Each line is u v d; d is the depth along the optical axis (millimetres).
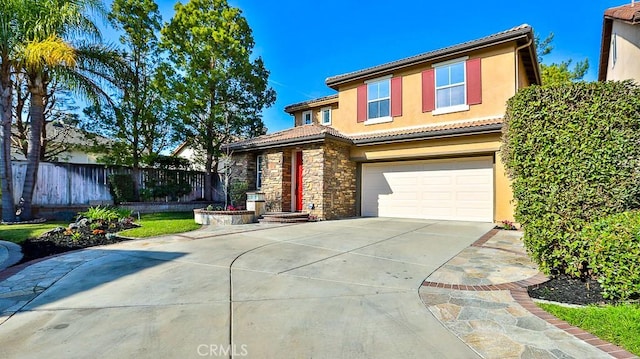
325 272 5801
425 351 3135
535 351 3121
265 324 3705
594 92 5141
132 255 7156
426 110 14211
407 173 14734
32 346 3234
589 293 4664
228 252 7410
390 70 15133
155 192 18156
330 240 8922
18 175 13953
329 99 19812
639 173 4859
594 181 5059
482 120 12758
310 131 15617
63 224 11859
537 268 5973
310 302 4375
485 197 12742
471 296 4602
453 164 13531
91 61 13492
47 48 11289
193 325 3674
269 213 14227
